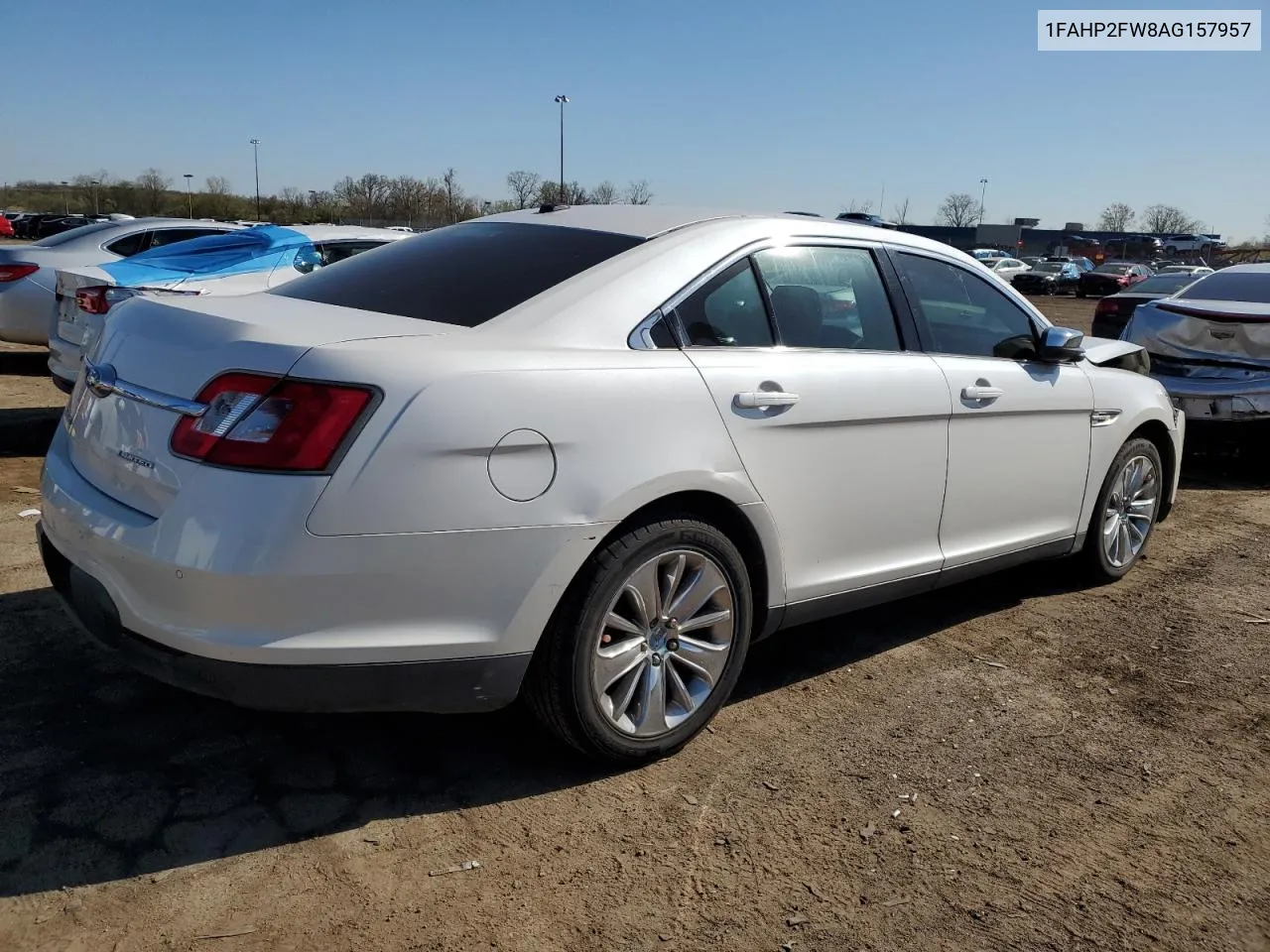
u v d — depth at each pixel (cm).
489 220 367
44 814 262
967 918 242
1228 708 358
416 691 253
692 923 235
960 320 394
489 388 252
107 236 927
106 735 302
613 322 288
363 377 239
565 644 271
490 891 243
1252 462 775
